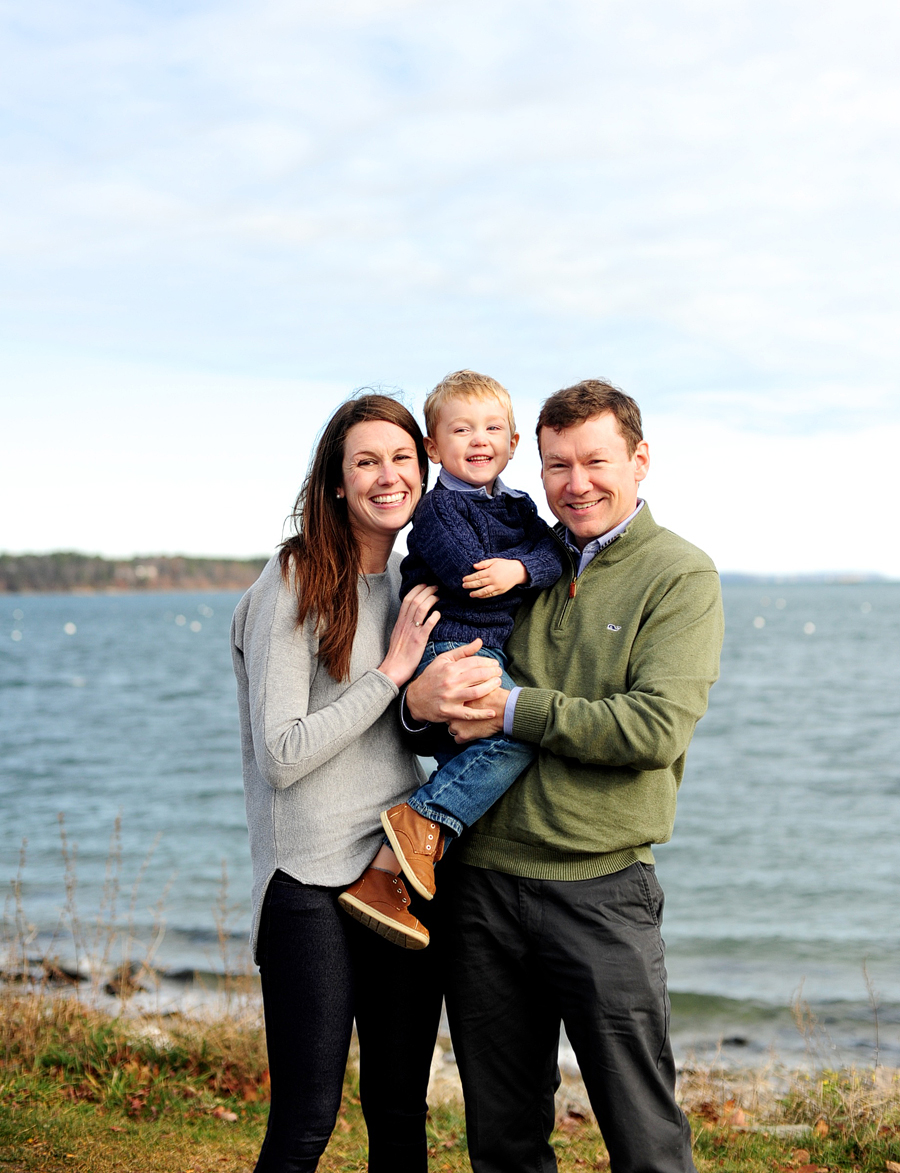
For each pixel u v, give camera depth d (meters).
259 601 2.69
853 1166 3.79
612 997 2.42
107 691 35.19
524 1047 2.66
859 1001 6.98
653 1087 2.45
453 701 2.53
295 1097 2.42
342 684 2.64
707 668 2.50
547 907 2.51
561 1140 4.18
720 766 18.52
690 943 8.51
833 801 15.17
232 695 33.72
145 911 8.82
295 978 2.45
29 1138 3.54
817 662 45.31
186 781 17.42
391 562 3.11
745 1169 3.72
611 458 2.65
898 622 88.25
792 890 10.27
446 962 2.68
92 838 12.74
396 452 2.70
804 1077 4.95
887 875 10.84
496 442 3.00
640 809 2.51
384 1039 2.65
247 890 9.80
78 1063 4.37
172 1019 5.21
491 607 2.76
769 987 7.32
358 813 2.56
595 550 2.72
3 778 17.83
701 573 2.60
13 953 5.80
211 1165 3.50
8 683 38.22
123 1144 3.60
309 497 2.71
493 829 2.61
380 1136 2.68
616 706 2.40
